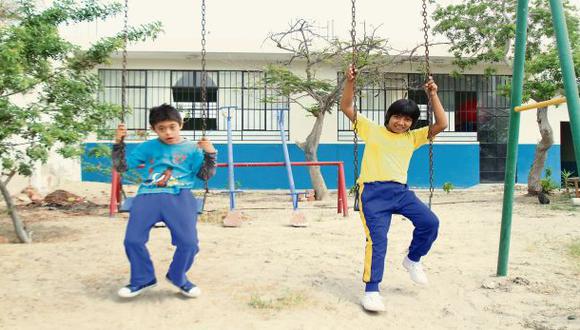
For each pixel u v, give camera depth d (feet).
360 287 14.19
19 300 12.41
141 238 12.37
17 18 22.07
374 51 46.73
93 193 40.86
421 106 53.16
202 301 12.48
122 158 12.78
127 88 50.62
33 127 18.53
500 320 11.83
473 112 54.39
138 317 11.37
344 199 30.35
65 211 30.99
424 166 52.65
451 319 11.91
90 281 14.20
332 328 10.95
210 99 51.72
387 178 12.81
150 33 23.27
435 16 44.16
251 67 51.37
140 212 12.41
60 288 13.50
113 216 28.60
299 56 43.34
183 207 12.47
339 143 51.85
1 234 22.27
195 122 51.42
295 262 16.98
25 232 20.59
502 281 14.87
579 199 36.29
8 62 18.26
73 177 48.34
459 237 22.67
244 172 51.11
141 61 50.42
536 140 54.39
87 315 11.45
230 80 51.67
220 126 51.70
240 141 51.31
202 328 10.75
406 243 21.17
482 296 13.61
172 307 12.03
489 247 20.30
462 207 35.76
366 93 50.67
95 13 22.36
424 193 47.62
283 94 41.09
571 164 61.62
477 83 54.39
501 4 41.70
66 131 19.30
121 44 21.95
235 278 14.70
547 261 17.67
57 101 20.62
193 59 50.83
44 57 20.75
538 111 41.32
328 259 17.61
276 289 13.69
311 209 34.45
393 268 16.61
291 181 28.76
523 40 14.94
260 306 12.14
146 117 50.65
